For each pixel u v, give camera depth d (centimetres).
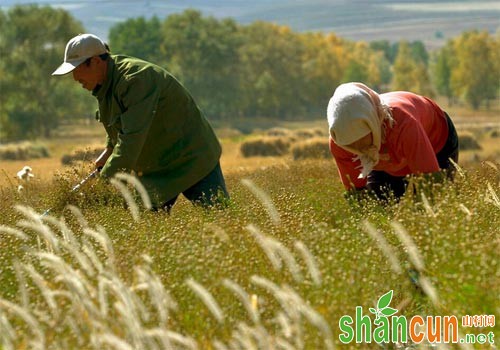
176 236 1459
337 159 1884
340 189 2294
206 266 1255
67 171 2197
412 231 1407
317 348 1100
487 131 16925
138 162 2144
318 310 1169
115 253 1417
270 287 1059
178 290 1236
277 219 1496
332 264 1242
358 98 1706
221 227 1516
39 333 1055
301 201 1828
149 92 2064
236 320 1172
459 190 1670
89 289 1119
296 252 1349
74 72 2077
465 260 1237
